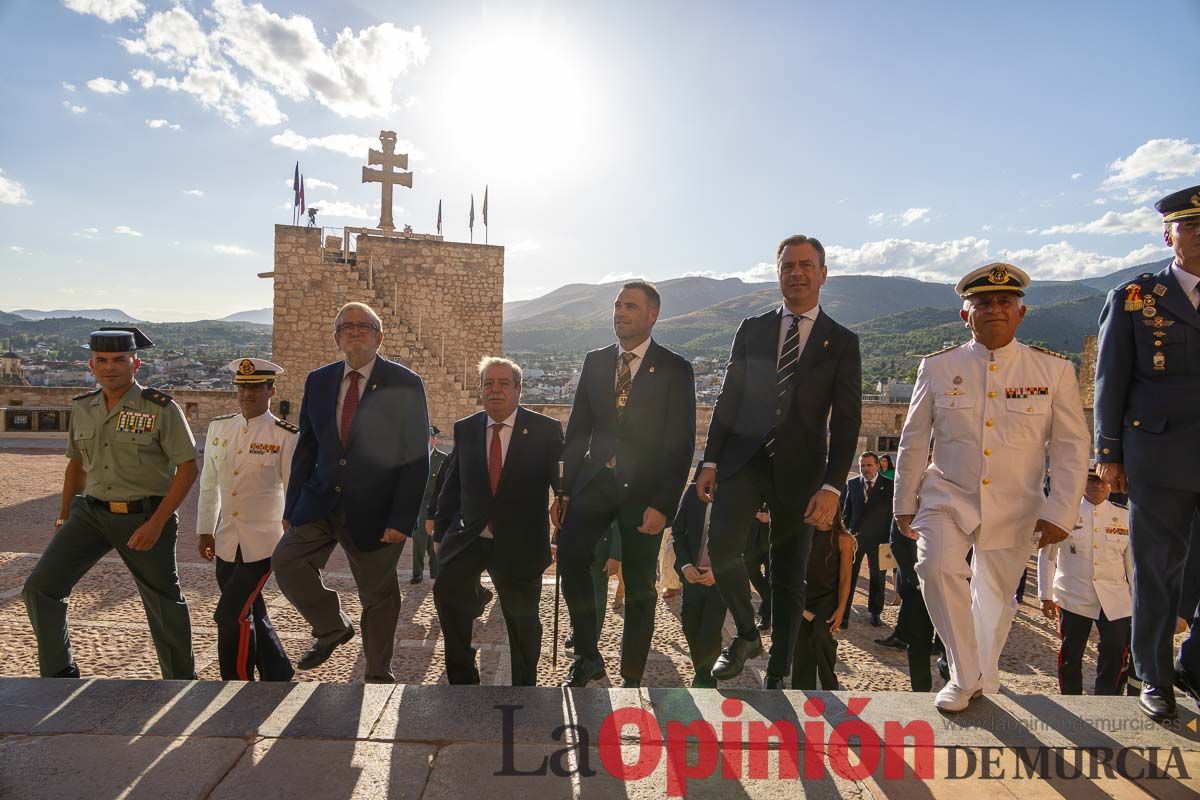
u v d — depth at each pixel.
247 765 2.53
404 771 2.51
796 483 3.60
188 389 22.33
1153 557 3.13
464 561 3.92
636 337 4.04
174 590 4.23
